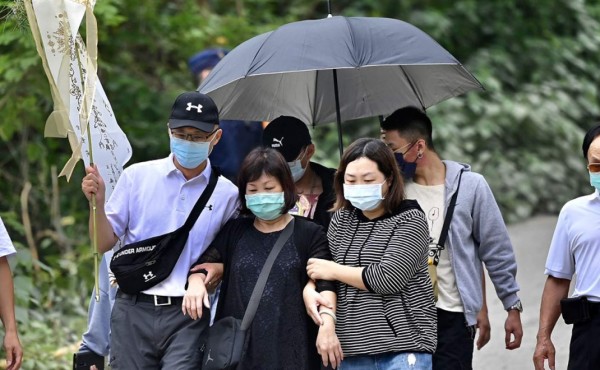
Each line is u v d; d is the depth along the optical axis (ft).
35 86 61.00
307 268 33.86
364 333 33.30
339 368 34.12
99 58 69.46
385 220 34.19
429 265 37.40
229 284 34.37
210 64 59.62
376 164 33.65
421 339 33.45
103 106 37.58
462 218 38.01
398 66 41.63
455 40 97.55
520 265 72.59
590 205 35.29
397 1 93.45
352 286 33.68
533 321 59.62
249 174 33.86
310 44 36.96
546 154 94.07
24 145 68.90
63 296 61.93
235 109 41.91
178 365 34.73
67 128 34.50
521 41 100.83
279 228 34.68
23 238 69.10
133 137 69.92
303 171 37.78
